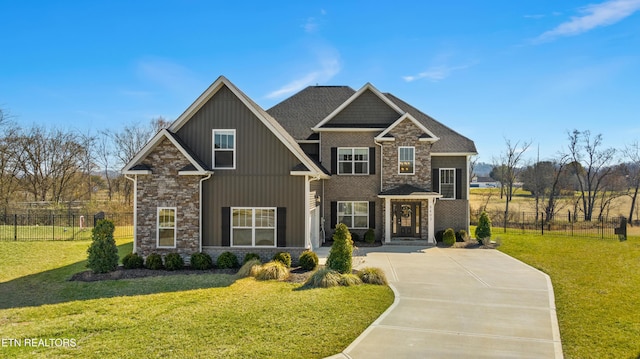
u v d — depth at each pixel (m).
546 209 44.31
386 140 24.42
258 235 18.75
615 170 44.84
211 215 18.75
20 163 44.06
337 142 25.31
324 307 11.20
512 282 14.59
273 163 18.77
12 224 32.38
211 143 18.92
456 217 26.08
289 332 9.25
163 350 8.18
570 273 16.11
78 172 50.09
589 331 9.61
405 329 9.65
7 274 16.44
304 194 18.64
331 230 25.19
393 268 17.09
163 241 18.45
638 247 22.81
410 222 25.16
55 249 22.16
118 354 7.98
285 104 29.14
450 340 9.00
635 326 9.92
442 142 26.73
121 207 37.94
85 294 13.25
